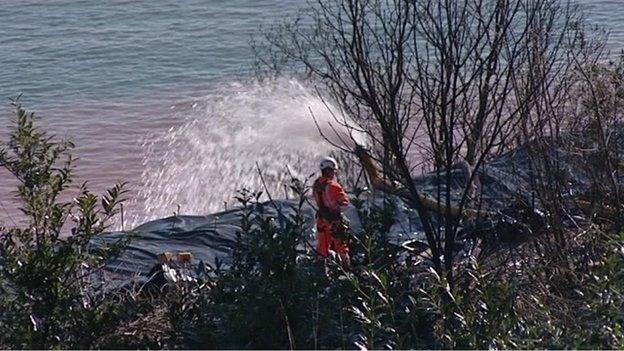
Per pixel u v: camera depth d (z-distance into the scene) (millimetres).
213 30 140625
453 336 24453
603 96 38000
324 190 38344
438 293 26641
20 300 26844
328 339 26219
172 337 28734
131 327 30312
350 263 28734
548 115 35375
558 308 28297
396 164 38531
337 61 61562
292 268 27594
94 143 94375
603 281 24922
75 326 27391
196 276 34094
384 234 29797
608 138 36344
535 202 37406
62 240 27953
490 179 38594
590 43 64438
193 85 114062
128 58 131250
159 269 38688
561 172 35812
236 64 121750
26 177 28078
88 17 157750
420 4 33969
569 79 39688
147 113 103688
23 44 143750
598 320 24188
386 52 33844
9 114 105062
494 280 29812
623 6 112938
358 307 27031
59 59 134000
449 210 33156
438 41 33062
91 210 28812
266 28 136000
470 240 35344
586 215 36188
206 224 48312
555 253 32719
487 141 38781
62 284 27516
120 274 40156
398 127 33969
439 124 37344
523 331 24484
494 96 34375
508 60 34344
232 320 27031
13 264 27016
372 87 33375
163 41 138625
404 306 27484
